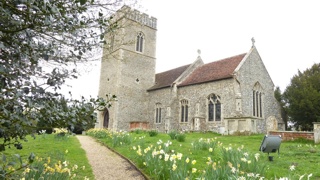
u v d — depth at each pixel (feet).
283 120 84.33
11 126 8.53
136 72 100.42
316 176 19.25
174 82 87.51
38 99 8.81
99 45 13.51
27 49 9.13
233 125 63.26
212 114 74.33
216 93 74.02
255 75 76.79
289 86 93.40
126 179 19.54
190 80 85.71
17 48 8.84
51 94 9.36
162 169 18.47
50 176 14.62
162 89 93.15
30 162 7.89
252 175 15.06
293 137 43.01
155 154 19.71
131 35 100.32
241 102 67.36
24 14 8.28
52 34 11.19
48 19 8.16
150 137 47.57
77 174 20.42
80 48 12.64
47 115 9.19
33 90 8.54
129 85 97.30
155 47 109.40
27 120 8.42
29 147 31.99
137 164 23.59
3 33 8.36
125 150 31.30
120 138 36.32
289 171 19.71
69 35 11.93
